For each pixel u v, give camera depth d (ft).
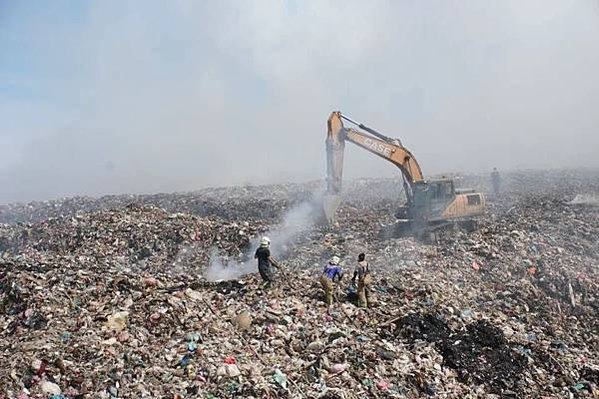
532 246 74.84
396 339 47.70
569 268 67.26
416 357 44.57
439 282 63.98
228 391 35.91
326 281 53.01
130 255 85.40
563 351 50.44
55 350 38.29
